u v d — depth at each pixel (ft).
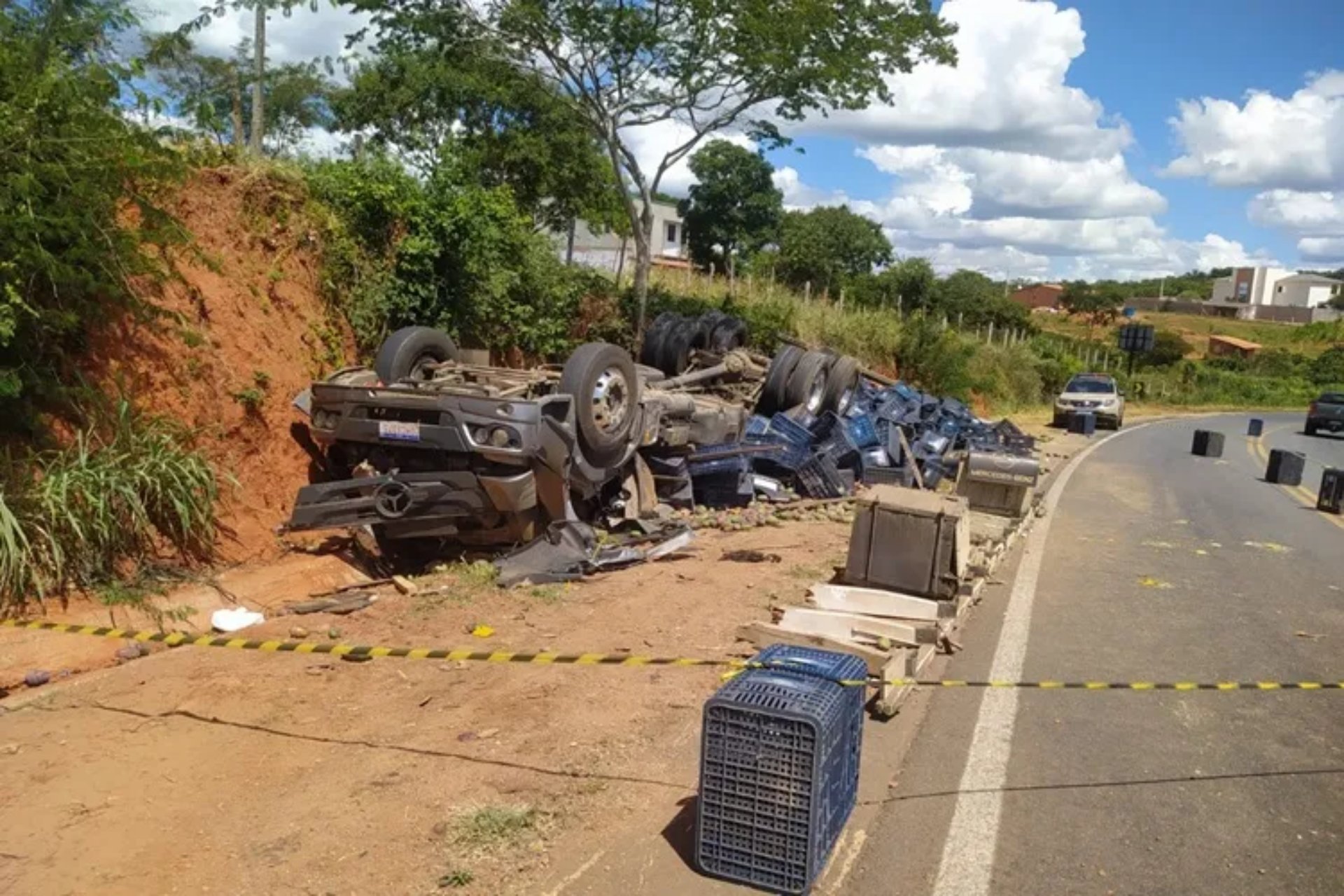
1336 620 26.30
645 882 11.85
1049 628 23.94
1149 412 142.10
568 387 26.71
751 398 45.42
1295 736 17.78
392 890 11.44
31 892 11.19
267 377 27.25
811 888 11.82
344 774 14.20
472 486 24.43
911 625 20.35
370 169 34.27
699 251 139.44
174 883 11.44
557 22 44.73
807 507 37.70
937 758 16.01
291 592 22.99
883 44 47.09
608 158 60.90
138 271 22.04
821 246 141.69
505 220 39.83
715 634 21.21
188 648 18.99
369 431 25.16
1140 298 435.53
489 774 14.38
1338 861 13.32
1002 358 117.39
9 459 19.57
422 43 45.78
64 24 21.27
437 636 20.40
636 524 30.78
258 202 29.94
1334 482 47.60
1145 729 17.70
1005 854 13.05
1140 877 12.67
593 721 16.42
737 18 44.52
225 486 24.58
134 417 22.33
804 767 11.37
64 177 19.97
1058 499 46.50
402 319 34.35
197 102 27.71
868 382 57.06
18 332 20.16
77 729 15.29
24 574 18.38
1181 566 32.32
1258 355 240.53
